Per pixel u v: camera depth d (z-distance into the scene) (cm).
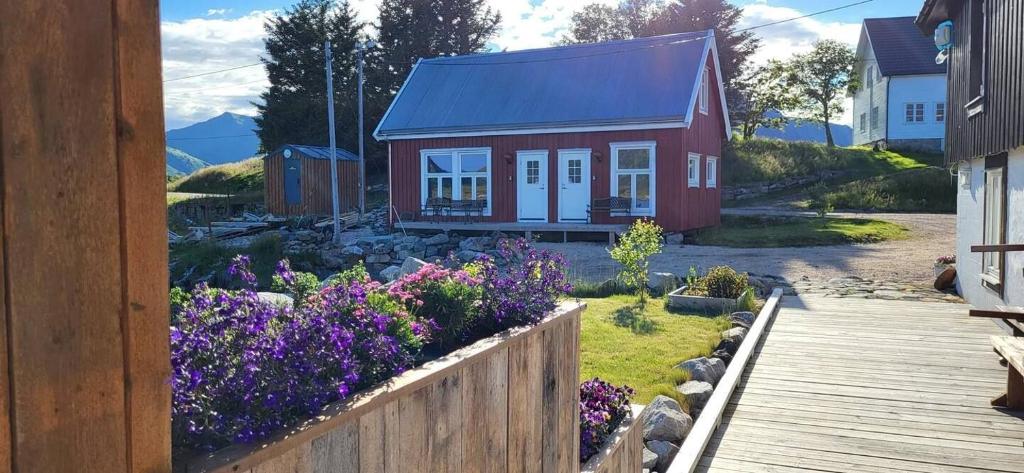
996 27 862
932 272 1373
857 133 4488
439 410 214
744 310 965
